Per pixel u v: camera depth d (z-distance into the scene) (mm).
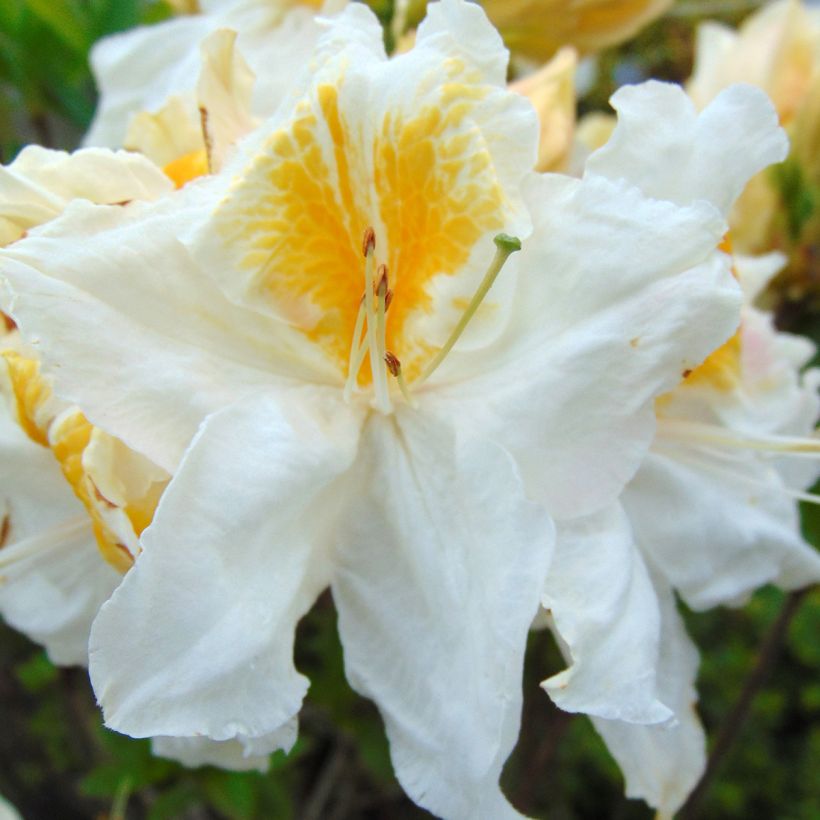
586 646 161
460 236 165
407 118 164
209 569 155
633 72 560
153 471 161
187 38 232
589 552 165
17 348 171
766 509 190
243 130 180
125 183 170
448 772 161
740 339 187
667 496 185
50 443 167
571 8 227
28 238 160
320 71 165
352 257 169
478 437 165
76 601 185
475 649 161
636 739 178
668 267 159
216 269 165
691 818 236
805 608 393
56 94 252
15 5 241
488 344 168
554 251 164
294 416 165
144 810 347
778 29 245
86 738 286
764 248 242
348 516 170
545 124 187
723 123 168
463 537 164
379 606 167
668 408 187
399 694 165
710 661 404
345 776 310
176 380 162
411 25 218
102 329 160
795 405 199
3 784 393
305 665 250
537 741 260
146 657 153
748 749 400
